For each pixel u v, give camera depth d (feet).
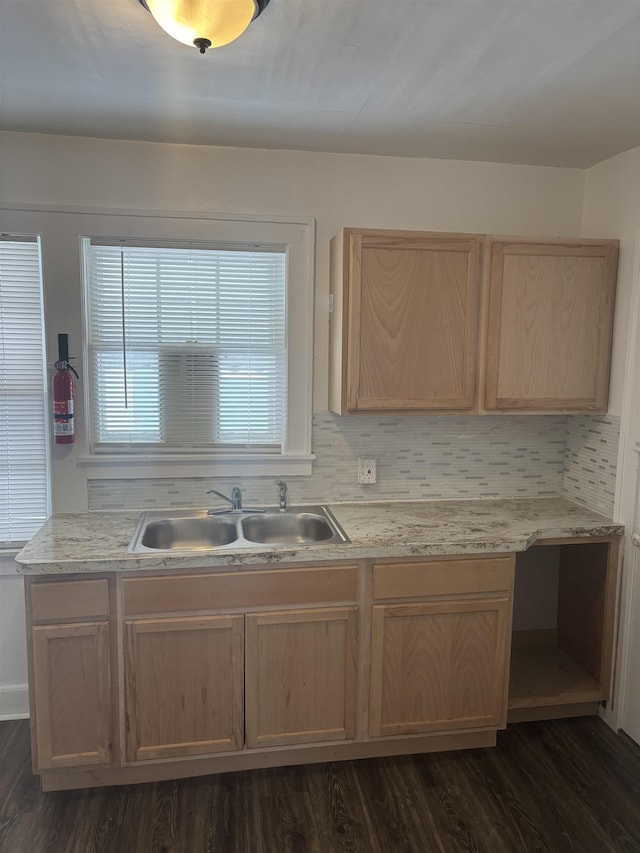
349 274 7.95
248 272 8.86
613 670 8.71
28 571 6.72
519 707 8.51
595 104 6.89
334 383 8.66
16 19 5.10
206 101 6.92
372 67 6.01
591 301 8.48
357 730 7.73
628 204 8.36
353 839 6.63
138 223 8.41
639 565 8.22
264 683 7.41
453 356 8.27
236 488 8.86
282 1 4.78
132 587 6.98
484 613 7.80
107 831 6.69
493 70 6.07
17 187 8.14
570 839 6.69
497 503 9.55
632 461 8.27
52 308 8.36
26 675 8.81
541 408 8.57
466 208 9.18
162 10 4.53
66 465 8.61
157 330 8.76
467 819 6.95
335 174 8.82
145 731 7.24
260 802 7.16
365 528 8.11
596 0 4.77
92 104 7.04
